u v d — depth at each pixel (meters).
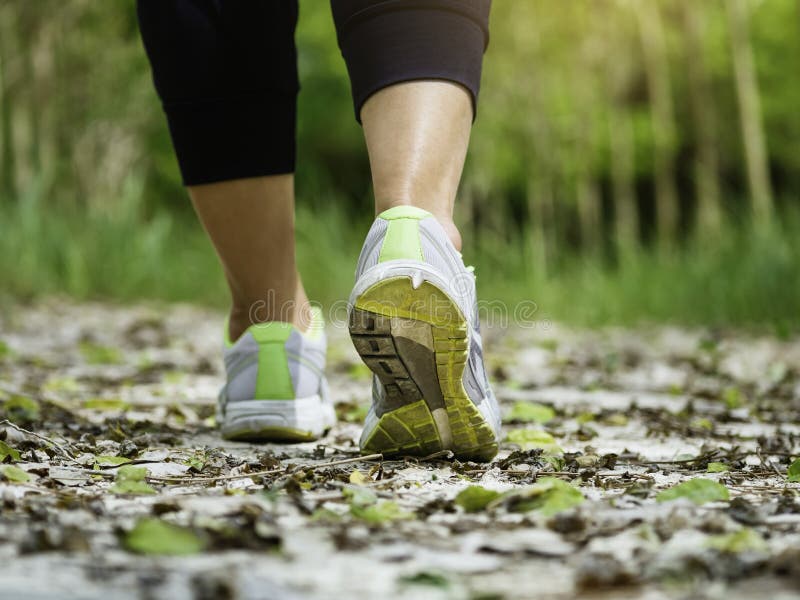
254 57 1.76
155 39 1.77
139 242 7.91
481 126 13.09
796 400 2.87
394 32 1.42
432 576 0.78
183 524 0.94
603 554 0.87
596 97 13.77
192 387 2.90
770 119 14.27
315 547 0.89
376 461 1.53
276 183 1.82
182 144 1.80
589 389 3.16
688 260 8.45
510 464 1.48
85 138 10.05
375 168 1.43
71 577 0.77
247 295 1.88
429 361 1.41
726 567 0.80
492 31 13.01
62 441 1.61
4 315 5.58
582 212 13.45
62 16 9.97
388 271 1.33
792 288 7.14
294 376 1.83
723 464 1.53
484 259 9.26
